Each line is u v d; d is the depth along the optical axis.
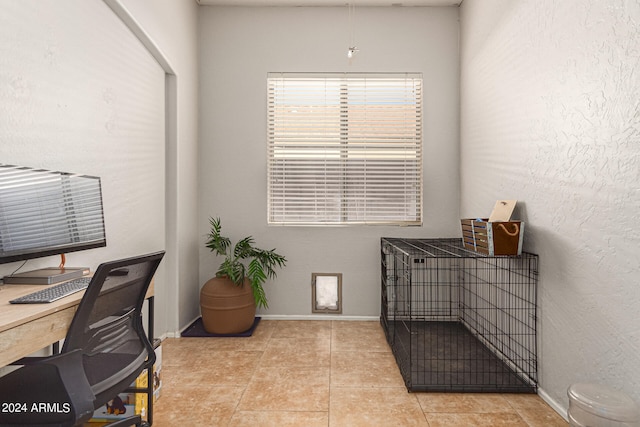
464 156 3.40
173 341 3.01
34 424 1.09
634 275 1.47
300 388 2.24
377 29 3.56
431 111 3.56
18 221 1.44
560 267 1.96
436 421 1.90
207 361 2.63
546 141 2.07
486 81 2.89
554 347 2.02
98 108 2.11
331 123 3.59
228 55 3.57
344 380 2.34
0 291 1.37
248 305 3.17
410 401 2.09
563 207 1.93
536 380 2.20
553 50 2.00
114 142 2.27
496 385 2.23
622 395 1.47
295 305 3.61
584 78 1.75
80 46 1.94
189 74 3.34
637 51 1.45
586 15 1.74
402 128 3.59
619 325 1.55
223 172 3.57
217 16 3.56
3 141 1.47
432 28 3.55
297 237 3.58
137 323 1.58
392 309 3.56
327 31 3.56
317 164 3.60
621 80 1.53
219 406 2.03
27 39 1.59
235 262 3.32
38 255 1.52
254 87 3.56
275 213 3.62
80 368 1.15
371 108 3.60
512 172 2.47
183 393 2.17
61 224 1.66
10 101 1.50
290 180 3.60
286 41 3.57
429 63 3.55
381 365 2.56
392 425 1.86
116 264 1.24
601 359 1.66
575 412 1.52
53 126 1.75
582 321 1.78
